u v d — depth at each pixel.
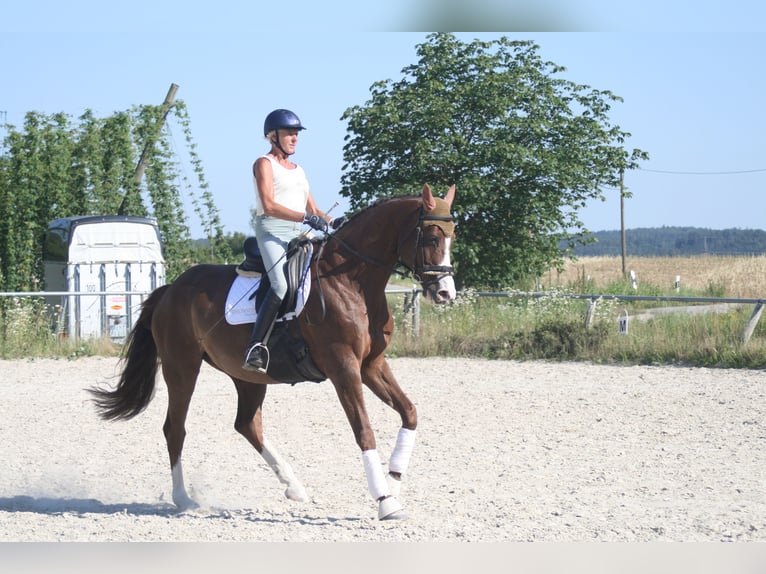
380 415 14.14
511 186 32.66
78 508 9.05
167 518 8.44
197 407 15.05
